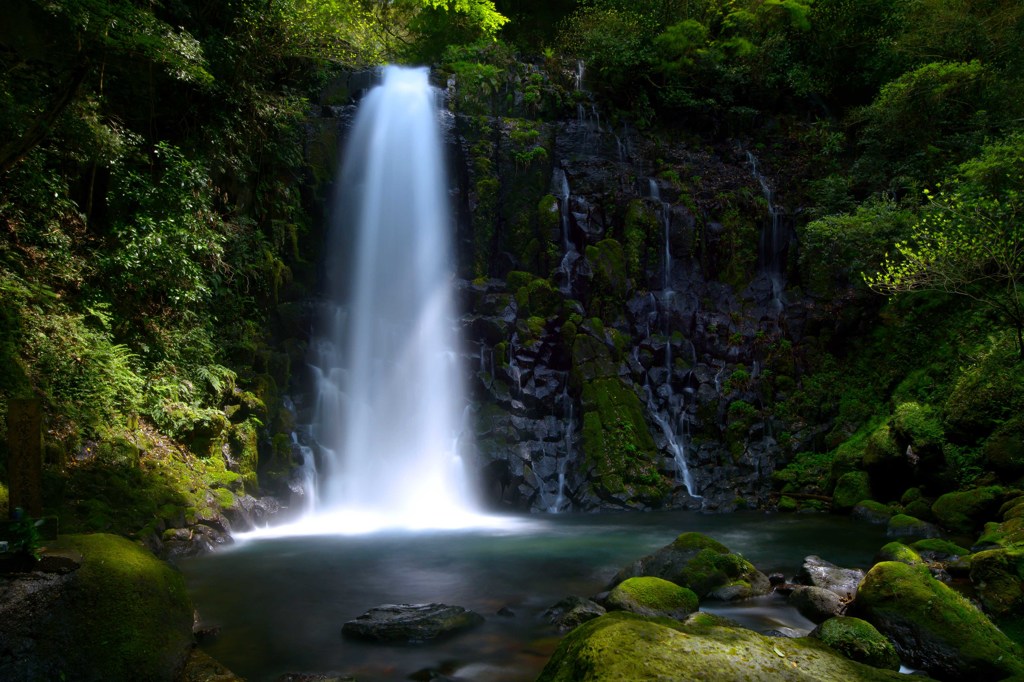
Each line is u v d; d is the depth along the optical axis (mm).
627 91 21578
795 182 19812
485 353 15797
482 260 17578
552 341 16328
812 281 17625
